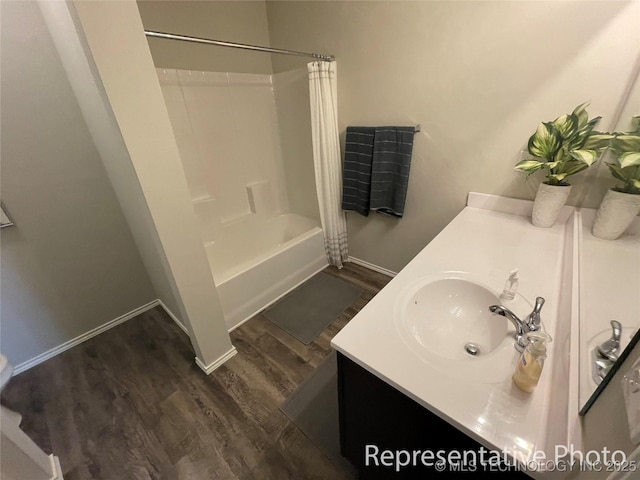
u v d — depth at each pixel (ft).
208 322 5.07
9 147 4.83
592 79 3.82
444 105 5.31
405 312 2.96
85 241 5.99
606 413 1.42
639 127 3.50
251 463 3.95
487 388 2.13
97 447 4.25
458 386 2.16
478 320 3.19
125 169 3.91
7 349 5.44
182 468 3.95
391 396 2.38
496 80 4.59
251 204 8.89
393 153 6.19
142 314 7.13
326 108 6.56
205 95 7.11
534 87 4.29
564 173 4.12
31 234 5.33
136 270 6.88
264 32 7.65
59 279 5.81
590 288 2.61
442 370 2.29
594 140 3.67
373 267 8.22
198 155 7.39
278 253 6.93
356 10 5.70
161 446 4.21
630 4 3.33
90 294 6.28
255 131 8.41
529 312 2.81
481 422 1.91
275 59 7.88
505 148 4.89
